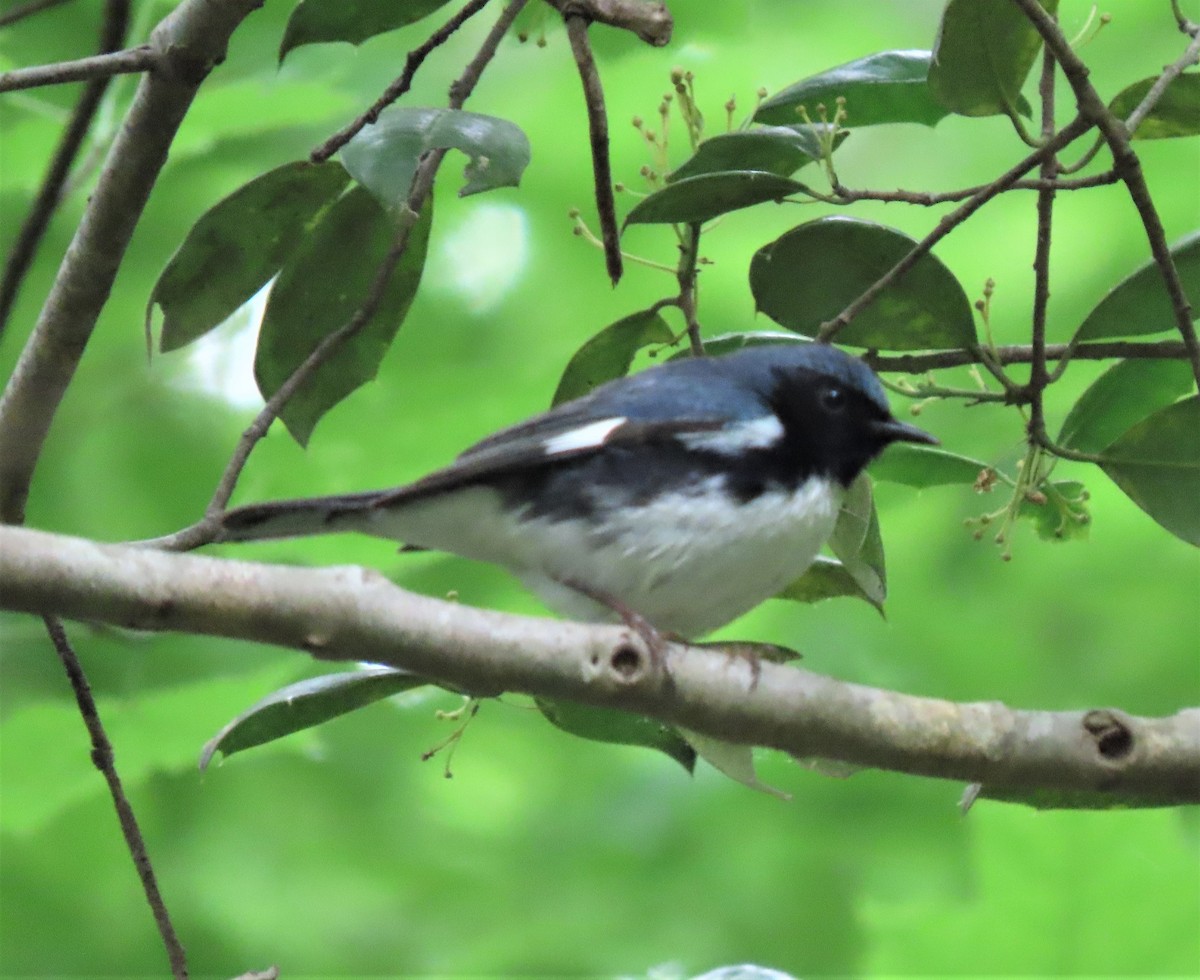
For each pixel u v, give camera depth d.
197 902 14.48
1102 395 8.69
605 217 8.12
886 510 15.49
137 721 10.98
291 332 8.83
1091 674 15.28
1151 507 8.26
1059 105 15.82
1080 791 6.88
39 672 11.54
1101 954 10.47
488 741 15.53
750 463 8.33
